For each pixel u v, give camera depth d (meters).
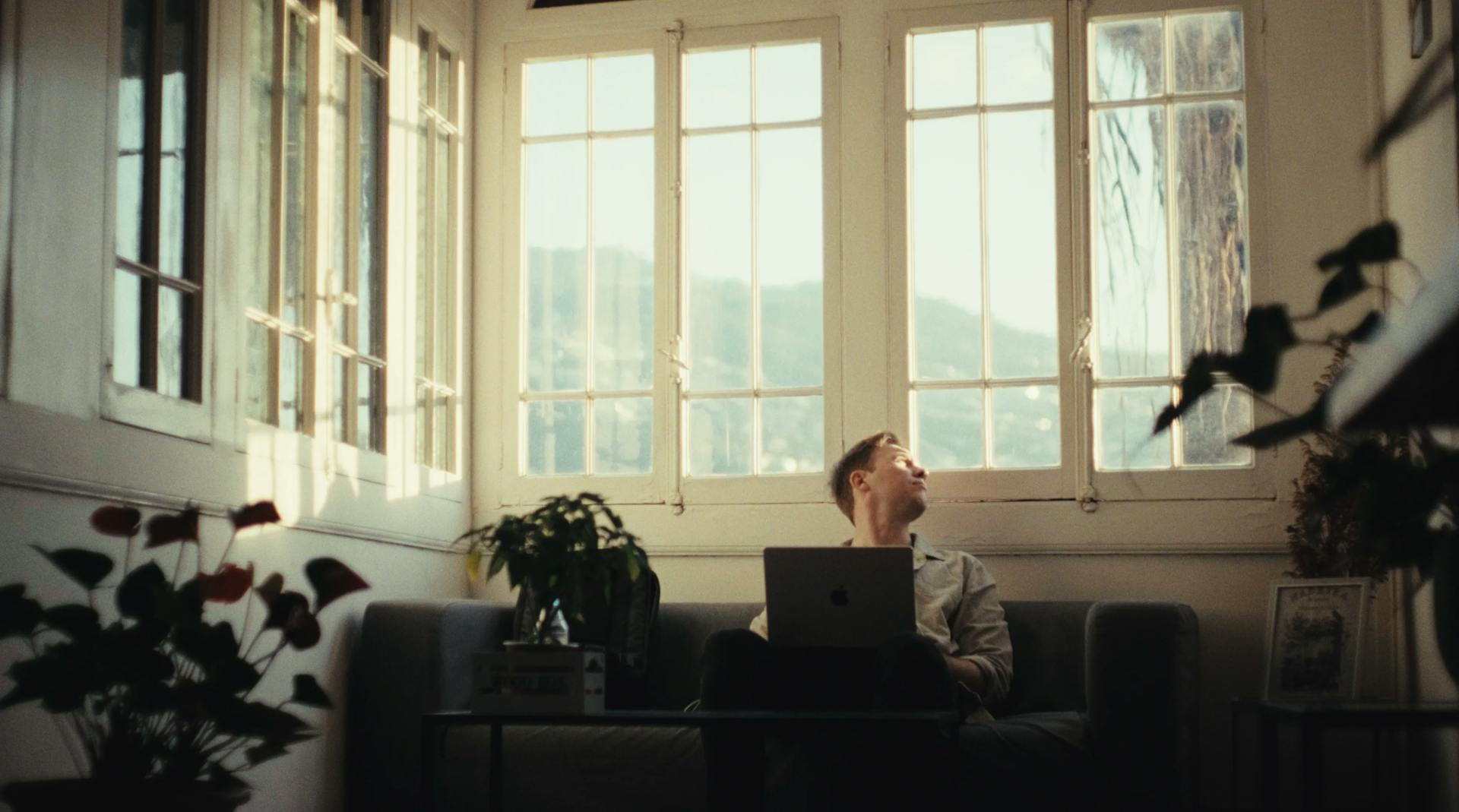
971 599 3.55
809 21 4.27
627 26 4.40
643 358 4.33
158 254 2.88
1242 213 3.97
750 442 4.22
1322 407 1.18
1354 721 2.13
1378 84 3.80
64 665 2.10
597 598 3.62
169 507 2.84
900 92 4.20
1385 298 3.72
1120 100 4.08
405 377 3.99
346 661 3.53
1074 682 3.58
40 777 2.46
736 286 4.29
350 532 3.59
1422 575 1.73
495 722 2.46
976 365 4.10
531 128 4.47
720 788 2.72
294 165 3.47
